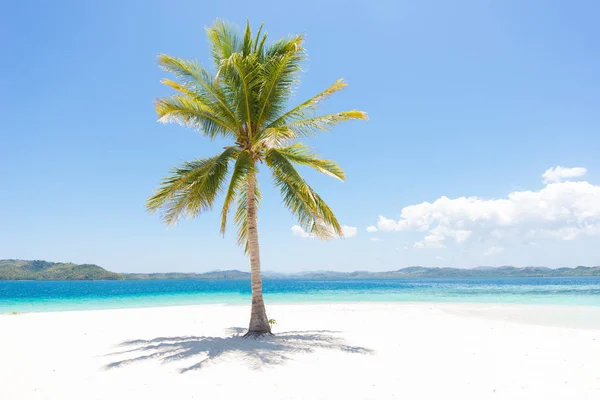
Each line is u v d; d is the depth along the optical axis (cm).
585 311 1966
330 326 1400
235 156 1115
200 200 1013
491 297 3278
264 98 1120
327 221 1120
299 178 986
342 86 1118
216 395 612
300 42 1138
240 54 1050
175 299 3600
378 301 2923
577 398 602
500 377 718
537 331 1275
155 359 845
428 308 2162
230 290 6025
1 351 973
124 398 602
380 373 739
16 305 3023
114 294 4856
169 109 1030
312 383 674
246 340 1045
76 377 722
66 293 5250
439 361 841
